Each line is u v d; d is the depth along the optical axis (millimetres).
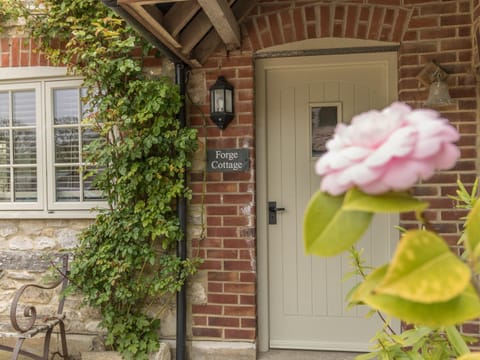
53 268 2990
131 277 3041
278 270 3152
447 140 556
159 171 2941
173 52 2678
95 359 2939
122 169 2910
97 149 3021
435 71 2676
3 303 3260
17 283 3248
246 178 2967
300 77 3098
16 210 3297
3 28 3244
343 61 2977
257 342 3055
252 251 2965
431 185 2723
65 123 3277
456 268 558
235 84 2957
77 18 3049
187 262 2932
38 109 3277
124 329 2961
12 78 3258
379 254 3023
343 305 3090
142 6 2039
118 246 2955
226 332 2992
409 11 2754
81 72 3088
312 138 3104
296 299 3141
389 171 544
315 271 3125
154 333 3016
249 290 2969
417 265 555
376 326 3051
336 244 605
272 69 3100
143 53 3025
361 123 582
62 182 3291
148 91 2867
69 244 3219
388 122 577
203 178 3008
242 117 2957
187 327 3037
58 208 3242
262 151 3092
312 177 3109
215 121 2932
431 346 1432
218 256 3000
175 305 3064
